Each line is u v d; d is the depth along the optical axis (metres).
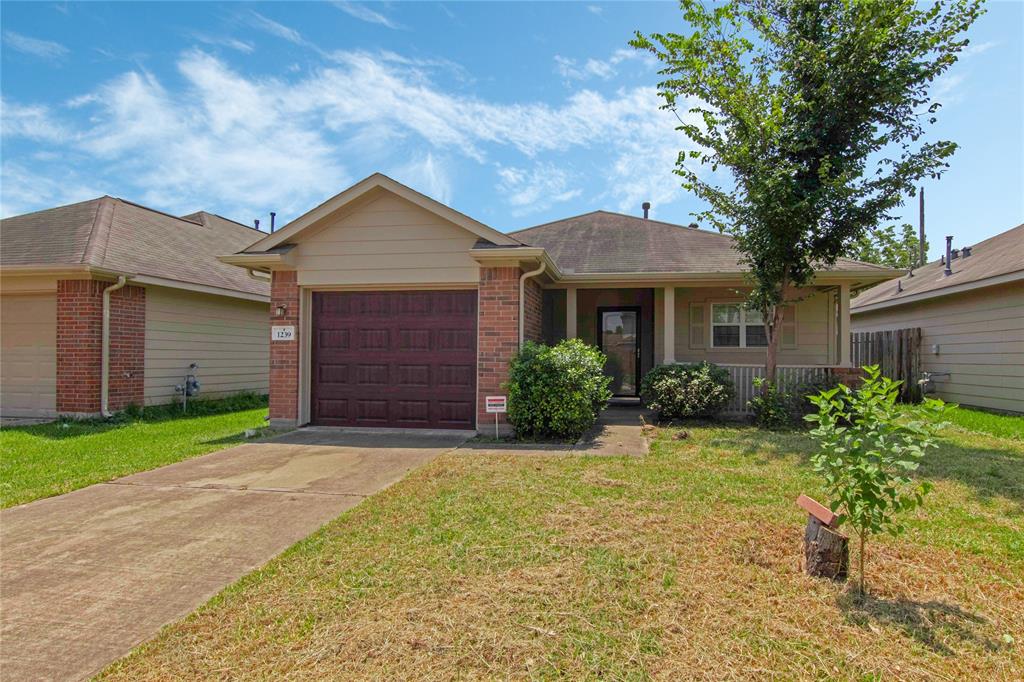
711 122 8.98
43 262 10.13
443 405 9.02
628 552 3.84
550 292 12.85
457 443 7.96
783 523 4.39
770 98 8.84
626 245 12.55
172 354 11.96
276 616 3.06
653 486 5.45
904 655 2.67
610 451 7.21
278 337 9.23
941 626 2.92
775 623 2.95
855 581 3.43
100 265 10.07
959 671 2.55
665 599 3.20
